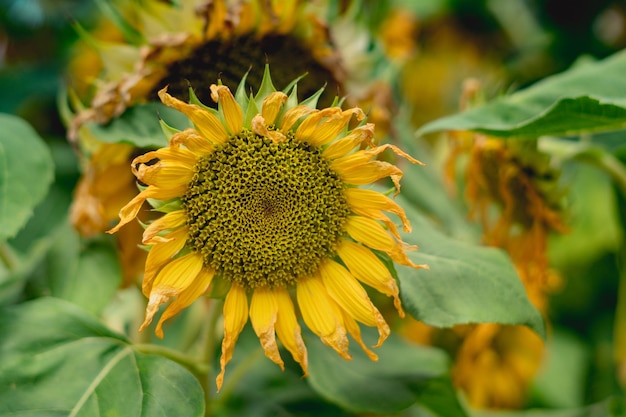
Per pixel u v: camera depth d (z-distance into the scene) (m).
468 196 0.78
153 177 0.62
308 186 0.64
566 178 0.90
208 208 0.64
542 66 1.05
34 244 0.83
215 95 0.62
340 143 0.63
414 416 0.86
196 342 0.79
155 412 0.62
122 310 0.78
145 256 0.73
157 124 0.67
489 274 0.67
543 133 0.70
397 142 0.76
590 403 0.96
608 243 0.97
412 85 1.02
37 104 0.95
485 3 1.03
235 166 0.64
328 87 0.72
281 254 0.64
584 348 0.98
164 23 0.71
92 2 0.96
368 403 0.71
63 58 0.95
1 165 0.67
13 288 0.71
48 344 0.64
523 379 0.90
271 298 0.65
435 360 0.75
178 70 0.69
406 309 0.66
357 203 0.64
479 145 0.76
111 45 0.71
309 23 0.71
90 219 0.72
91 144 0.71
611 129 0.68
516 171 0.76
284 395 0.77
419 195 0.83
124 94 0.68
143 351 0.66
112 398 0.62
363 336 0.76
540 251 0.78
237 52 0.70
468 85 0.77
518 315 0.66
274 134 0.61
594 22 1.06
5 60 0.99
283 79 0.71
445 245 0.69
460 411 0.76
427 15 1.02
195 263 0.64
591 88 0.74
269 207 0.64
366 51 0.78
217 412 0.73
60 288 0.71
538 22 1.08
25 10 0.98
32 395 0.62
